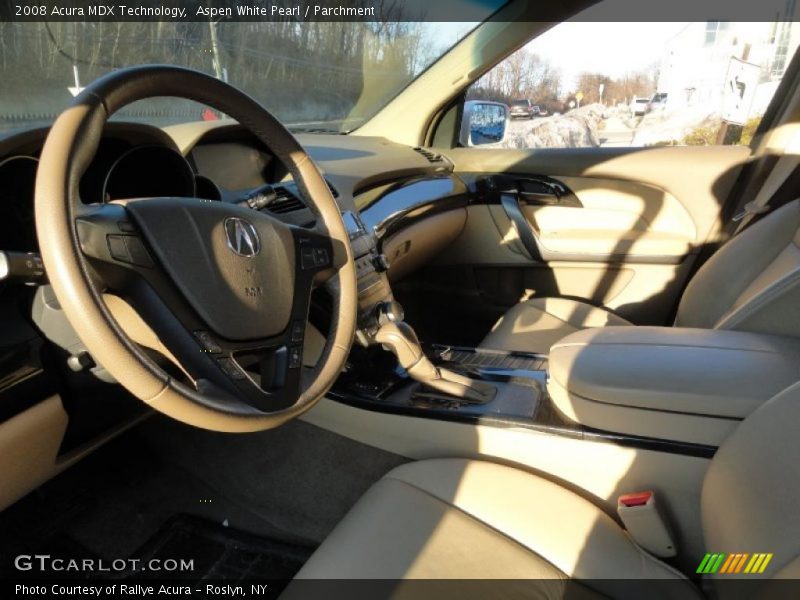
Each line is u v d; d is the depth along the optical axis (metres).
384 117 2.38
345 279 1.11
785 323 1.20
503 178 2.19
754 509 0.78
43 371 0.97
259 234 0.96
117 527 1.44
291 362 0.96
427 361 1.30
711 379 1.04
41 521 1.45
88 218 0.77
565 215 2.18
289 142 1.09
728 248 1.56
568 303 1.87
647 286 2.11
